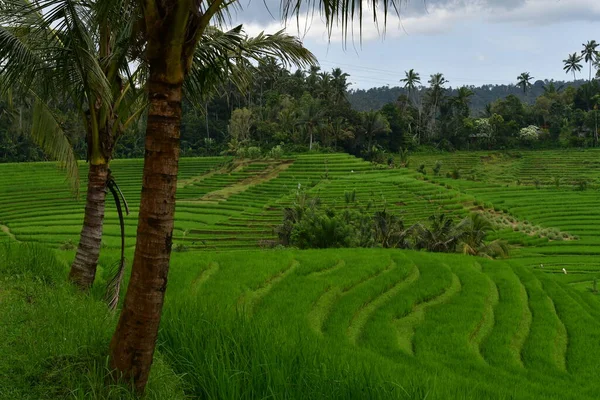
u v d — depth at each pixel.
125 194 76.56
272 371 7.17
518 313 18.72
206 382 7.09
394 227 43.12
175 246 42.56
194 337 8.21
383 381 8.04
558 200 76.69
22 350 6.62
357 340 14.77
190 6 5.50
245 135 101.94
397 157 120.25
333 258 21.75
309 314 15.32
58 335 6.98
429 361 13.53
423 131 134.50
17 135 79.56
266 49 12.06
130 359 5.95
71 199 67.62
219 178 87.38
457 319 17.28
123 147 100.31
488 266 25.62
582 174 100.44
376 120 110.81
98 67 9.56
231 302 14.14
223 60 11.44
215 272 18.02
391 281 19.88
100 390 5.78
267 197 76.06
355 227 38.62
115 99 11.23
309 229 34.06
